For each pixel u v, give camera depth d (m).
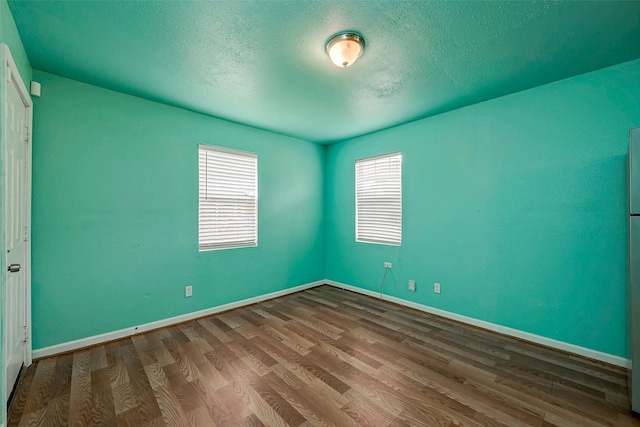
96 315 2.48
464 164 2.95
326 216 4.59
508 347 2.44
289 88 2.51
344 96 2.68
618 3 1.50
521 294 2.59
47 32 1.74
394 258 3.63
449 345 2.47
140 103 2.71
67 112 2.32
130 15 1.60
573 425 1.53
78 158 2.38
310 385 1.89
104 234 2.52
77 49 1.92
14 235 1.76
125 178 2.63
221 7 1.54
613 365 2.13
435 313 3.20
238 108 2.98
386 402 1.72
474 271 2.88
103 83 2.41
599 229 2.20
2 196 1.41
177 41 1.84
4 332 1.45
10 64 1.50
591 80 2.22
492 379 1.96
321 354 2.31
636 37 1.78
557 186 2.39
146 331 2.75
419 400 1.74
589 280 2.24
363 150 4.00
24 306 2.06
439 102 2.82
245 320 3.06
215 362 2.18
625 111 2.09
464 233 2.96
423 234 3.31
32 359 2.17
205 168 3.20
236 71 2.22
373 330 2.79
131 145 2.66
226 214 3.40
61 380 1.93
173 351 2.36
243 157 3.56
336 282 4.44
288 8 1.55
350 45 1.78
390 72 2.23
